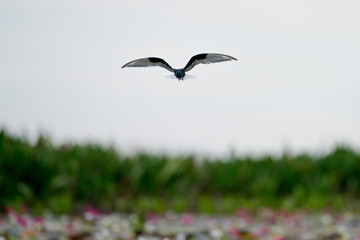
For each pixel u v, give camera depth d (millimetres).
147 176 18953
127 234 12328
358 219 15078
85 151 18766
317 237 12102
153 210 16984
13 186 15320
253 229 13172
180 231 12727
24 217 13742
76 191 17312
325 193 19453
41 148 17953
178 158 19766
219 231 12719
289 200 18547
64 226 12883
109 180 18359
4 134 16719
